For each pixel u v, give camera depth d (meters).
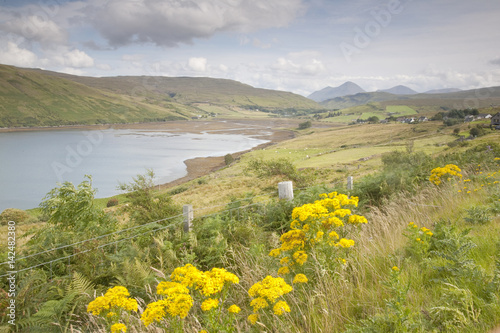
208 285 2.37
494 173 8.44
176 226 6.60
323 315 2.72
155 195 8.75
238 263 4.55
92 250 5.16
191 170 73.31
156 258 4.93
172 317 2.32
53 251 5.30
